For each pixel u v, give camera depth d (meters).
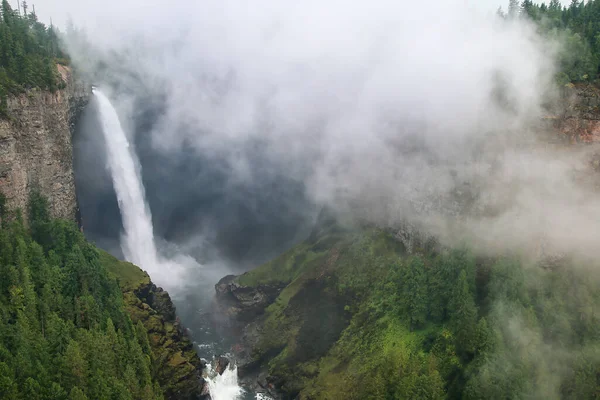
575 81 146.25
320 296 183.50
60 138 169.38
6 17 168.88
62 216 170.50
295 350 167.75
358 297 172.88
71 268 136.75
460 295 133.88
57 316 119.44
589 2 167.62
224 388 162.50
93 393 109.56
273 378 162.62
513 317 124.12
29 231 147.50
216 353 179.50
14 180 142.12
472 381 117.19
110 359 118.94
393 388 125.94
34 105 153.88
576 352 119.25
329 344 163.62
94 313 129.75
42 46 183.38
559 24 165.25
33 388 100.00
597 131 140.50
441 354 130.88
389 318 154.12
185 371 154.00
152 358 144.75
